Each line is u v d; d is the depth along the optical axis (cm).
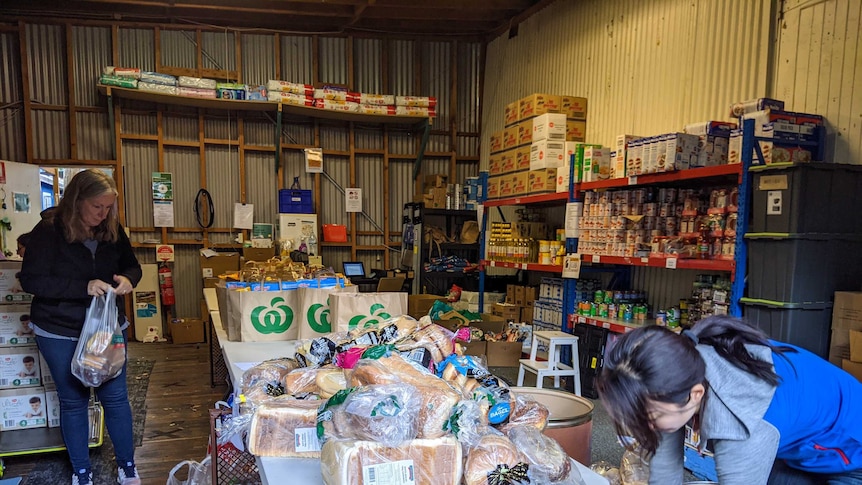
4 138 604
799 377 110
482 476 106
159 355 564
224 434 133
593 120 514
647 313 414
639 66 455
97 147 630
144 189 650
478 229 665
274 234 684
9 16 595
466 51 748
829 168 258
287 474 118
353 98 662
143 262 655
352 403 107
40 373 306
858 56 293
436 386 117
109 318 240
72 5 609
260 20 666
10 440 290
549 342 392
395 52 728
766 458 99
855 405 115
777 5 340
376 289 728
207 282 614
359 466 102
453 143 749
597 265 469
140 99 627
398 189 750
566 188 453
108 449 315
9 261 297
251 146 681
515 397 142
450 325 495
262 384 153
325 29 699
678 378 90
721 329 109
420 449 105
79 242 236
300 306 245
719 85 379
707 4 388
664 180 341
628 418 95
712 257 314
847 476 121
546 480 112
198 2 598
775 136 292
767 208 269
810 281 261
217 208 677
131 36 635
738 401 99
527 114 506
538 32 606
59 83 616
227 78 668
